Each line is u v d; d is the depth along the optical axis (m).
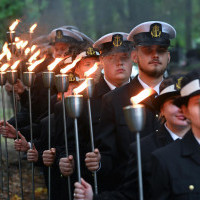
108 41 12.05
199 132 7.94
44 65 17.41
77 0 76.69
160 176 7.84
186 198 7.73
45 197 17.53
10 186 17.78
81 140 12.38
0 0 36.72
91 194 8.95
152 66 10.69
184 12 91.62
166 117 8.93
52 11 43.41
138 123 7.44
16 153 20.42
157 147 8.93
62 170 11.02
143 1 70.12
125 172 9.57
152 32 10.73
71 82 13.02
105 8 77.31
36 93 15.95
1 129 14.16
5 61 15.66
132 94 10.73
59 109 12.81
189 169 7.82
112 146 10.52
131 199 8.71
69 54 15.25
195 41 110.06
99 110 12.10
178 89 8.78
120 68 12.02
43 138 14.11
